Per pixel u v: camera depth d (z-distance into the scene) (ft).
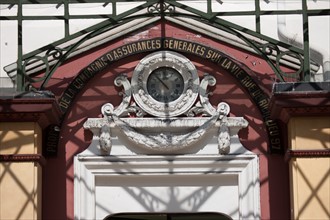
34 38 61.77
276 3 62.90
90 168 55.06
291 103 51.85
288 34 61.11
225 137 54.54
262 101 55.47
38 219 53.01
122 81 55.67
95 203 55.16
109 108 55.42
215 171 54.85
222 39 56.49
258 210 54.29
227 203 55.16
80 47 56.34
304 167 52.08
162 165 54.80
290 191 53.47
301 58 53.01
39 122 53.11
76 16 53.26
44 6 62.34
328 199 51.70
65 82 56.03
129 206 55.31
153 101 55.36
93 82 56.03
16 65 55.72
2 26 62.44
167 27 56.75
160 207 55.26
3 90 55.21
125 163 54.75
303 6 53.16
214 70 55.98
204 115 55.31
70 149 55.36
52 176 55.01
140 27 56.65
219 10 63.00
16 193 52.13
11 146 52.54
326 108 52.08
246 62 56.24
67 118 55.62
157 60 55.67
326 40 63.16
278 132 55.01
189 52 55.88
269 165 54.95
